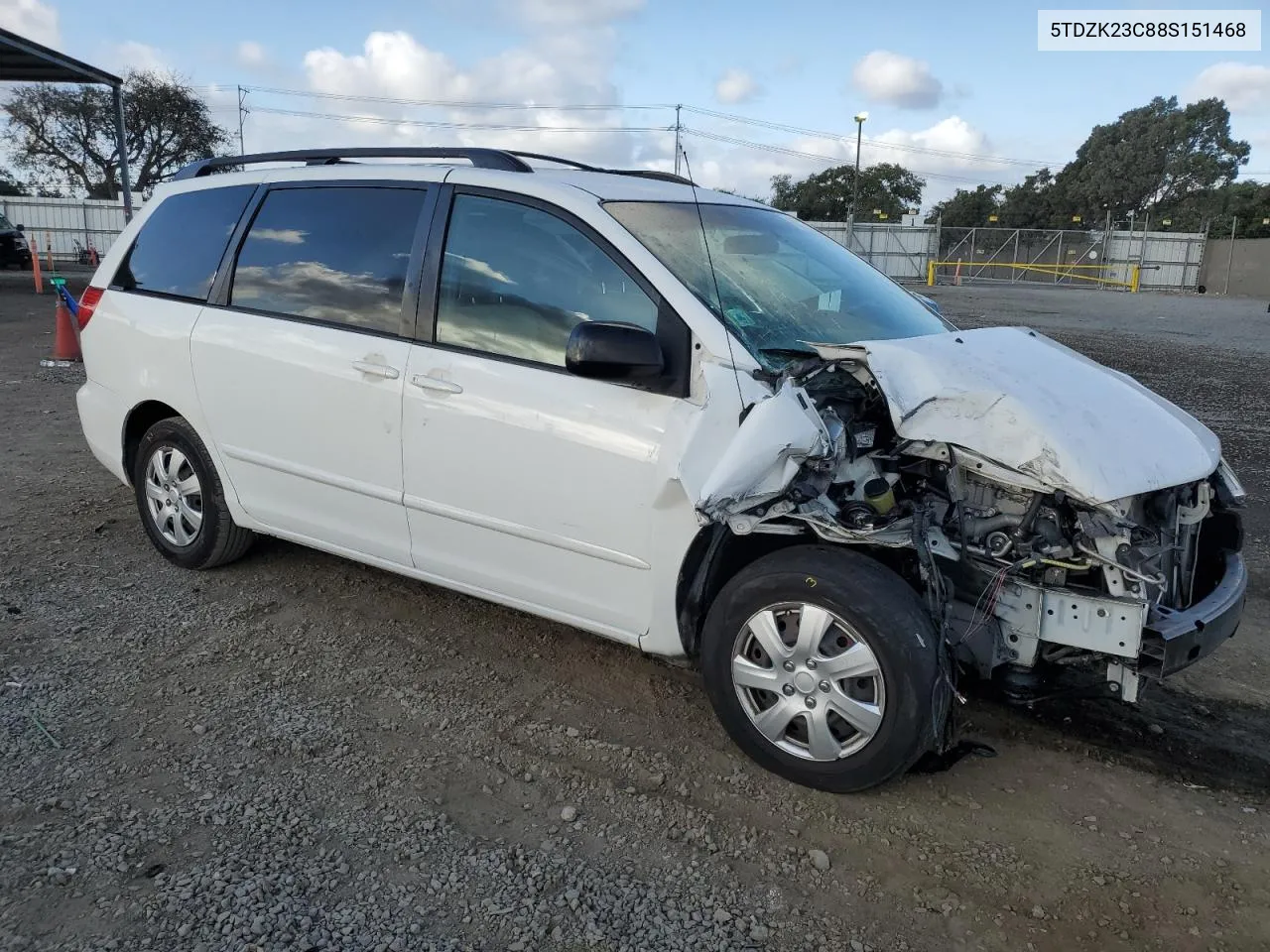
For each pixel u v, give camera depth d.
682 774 3.24
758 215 4.27
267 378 4.20
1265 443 8.41
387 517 3.97
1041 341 3.84
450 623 4.37
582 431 3.32
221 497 4.61
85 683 3.70
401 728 3.48
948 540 3.00
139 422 4.96
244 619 4.33
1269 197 73.19
